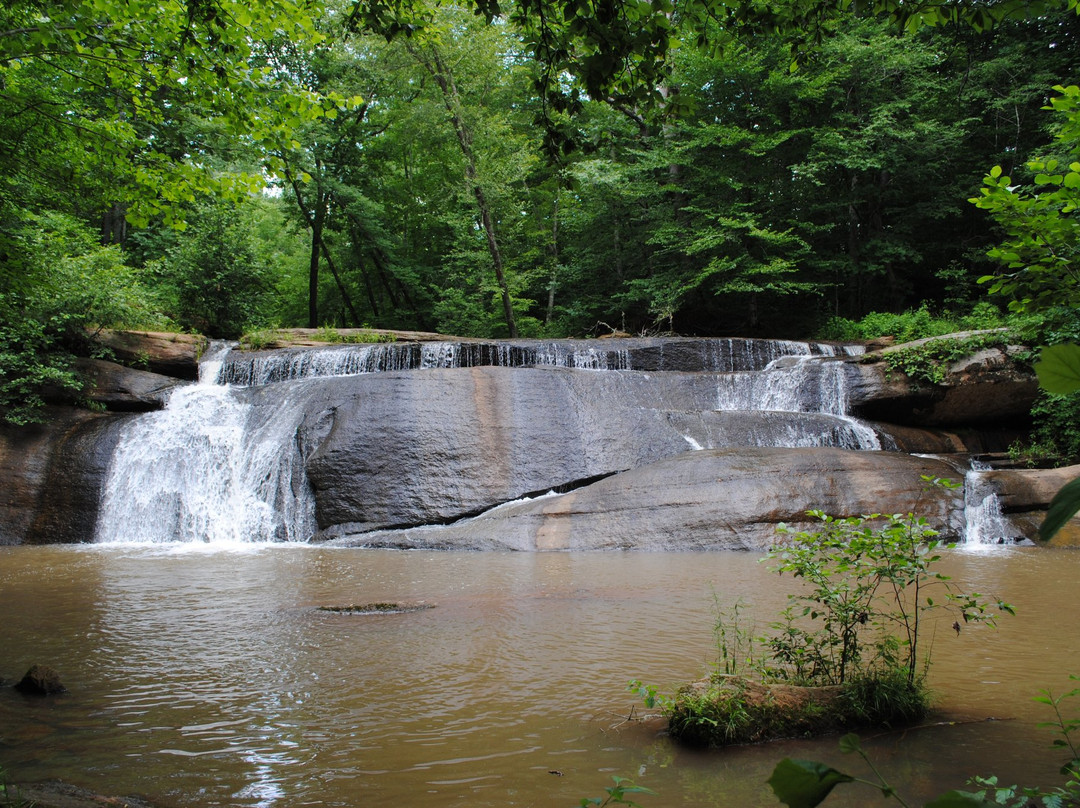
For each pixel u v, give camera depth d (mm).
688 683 4562
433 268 36062
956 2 4117
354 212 32125
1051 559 10930
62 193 8219
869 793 3305
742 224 25734
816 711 4145
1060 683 4898
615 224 31000
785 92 26312
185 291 23844
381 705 4703
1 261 8711
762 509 12766
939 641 5984
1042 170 4906
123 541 14867
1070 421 15906
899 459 14344
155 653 5996
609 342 20844
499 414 15633
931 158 27406
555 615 7312
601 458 15477
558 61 4332
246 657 5871
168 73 7137
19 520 14789
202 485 15680
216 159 13188
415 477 14852
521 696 4848
